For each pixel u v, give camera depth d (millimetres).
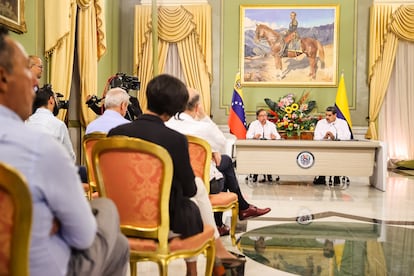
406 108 9883
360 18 9891
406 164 9695
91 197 3182
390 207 5406
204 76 9836
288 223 4539
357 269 3133
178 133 2156
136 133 2133
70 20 6125
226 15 10055
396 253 3535
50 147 1261
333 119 7867
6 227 1176
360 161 6574
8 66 1263
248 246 3711
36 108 3664
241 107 8820
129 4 10070
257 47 10023
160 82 2193
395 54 9742
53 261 1328
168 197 2053
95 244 1528
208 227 2348
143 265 3254
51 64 5844
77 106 7051
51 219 1316
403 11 9555
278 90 10016
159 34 9852
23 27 5164
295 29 9961
